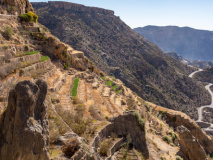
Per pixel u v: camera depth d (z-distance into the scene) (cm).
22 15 3556
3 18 3012
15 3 3756
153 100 12025
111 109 2316
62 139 821
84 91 2691
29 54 2198
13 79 1272
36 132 582
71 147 739
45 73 2153
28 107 582
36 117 623
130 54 16725
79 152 724
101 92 3209
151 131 2798
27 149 563
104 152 1130
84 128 1214
